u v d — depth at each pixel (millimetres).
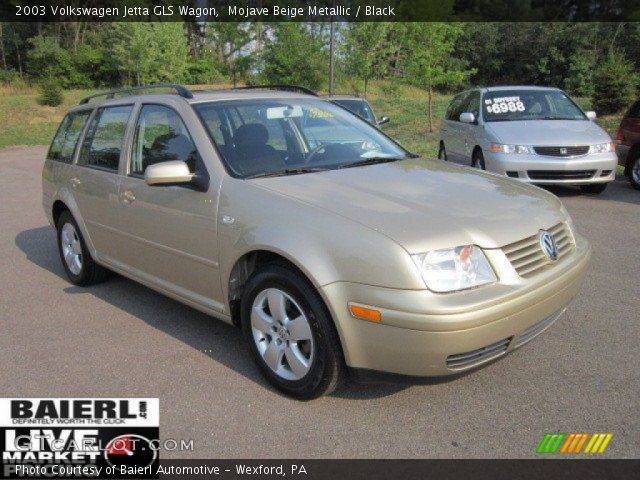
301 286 3086
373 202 3213
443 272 2824
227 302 3656
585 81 43281
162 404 3336
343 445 2900
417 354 2811
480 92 10133
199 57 47875
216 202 3592
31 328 4480
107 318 4641
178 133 4043
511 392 3326
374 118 12008
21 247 7031
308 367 3180
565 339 3975
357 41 25406
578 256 3457
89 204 4922
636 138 9352
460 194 3414
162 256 4141
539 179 8484
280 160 3863
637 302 4605
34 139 22984
